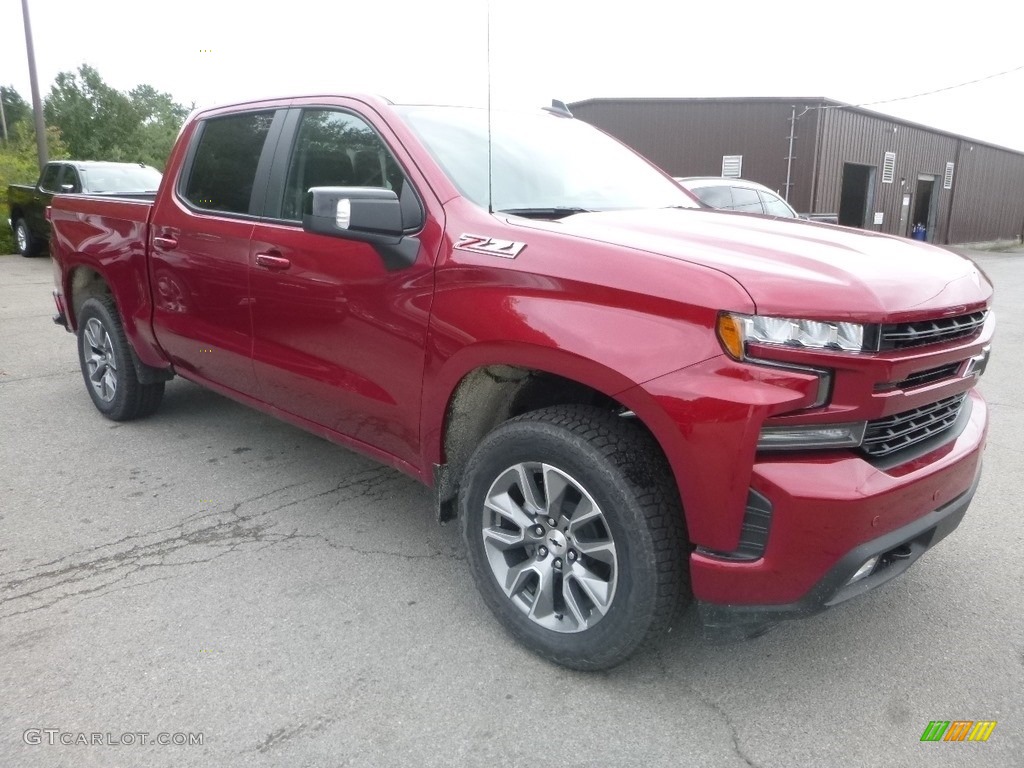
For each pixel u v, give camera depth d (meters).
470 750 2.22
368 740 2.25
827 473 2.06
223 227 3.60
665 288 2.15
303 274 3.15
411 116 3.10
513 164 3.14
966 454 2.43
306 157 3.34
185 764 2.14
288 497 3.88
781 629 2.80
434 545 3.41
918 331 2.17
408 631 2.78
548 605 2.57
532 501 2.53
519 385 2.75
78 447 4.53
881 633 2.79
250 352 3.55
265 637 2.72
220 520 3.62
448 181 2.81
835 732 2.30
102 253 4.46
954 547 3.42
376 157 3.05
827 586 2.11
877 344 2.06
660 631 2.33
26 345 7.31
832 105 19.72
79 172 13.39
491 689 2.47
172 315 4.03
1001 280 16.20
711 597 2.22
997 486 4.09
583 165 3.44
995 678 2.54
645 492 2.24
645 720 2.34
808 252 2.35
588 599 2.53
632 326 2.19
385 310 2.83
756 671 2.57
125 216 4.31
